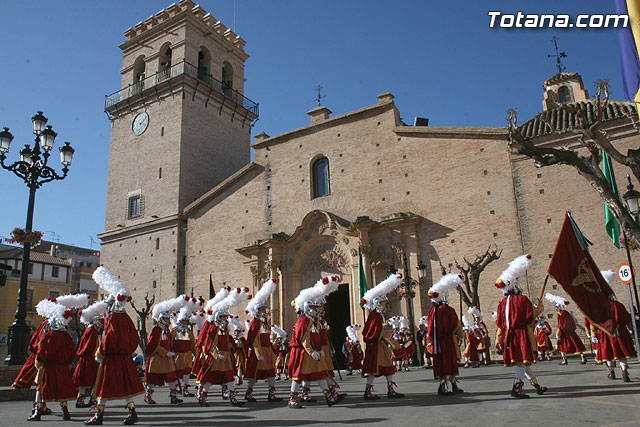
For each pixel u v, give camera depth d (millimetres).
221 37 44531
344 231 30406
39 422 9836
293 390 10523
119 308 9258
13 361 17859
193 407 11797
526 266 10109
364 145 32094
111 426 8898
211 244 36406
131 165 41625
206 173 40594
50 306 10562
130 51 45062
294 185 34250
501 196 26688
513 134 14391
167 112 40438
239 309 33656
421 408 9008
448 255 27469
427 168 29359
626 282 15961
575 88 36281
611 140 24703
